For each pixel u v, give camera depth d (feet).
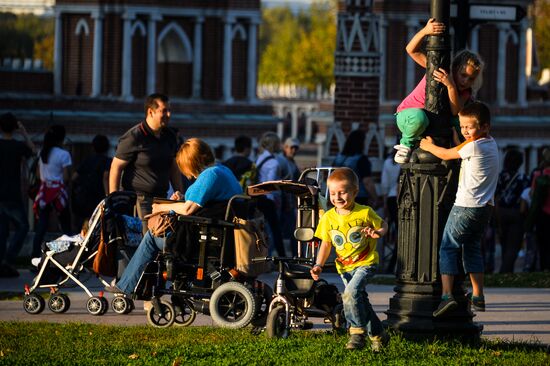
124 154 76.23
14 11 347.15
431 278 61.21
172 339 64.13
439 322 60.95
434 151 60.18
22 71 284.82
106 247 72.64
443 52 60.90
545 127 290.56
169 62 293.84
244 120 288.30
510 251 110.93
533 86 319.27
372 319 58.95
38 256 100.12
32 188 100.89
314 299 65.00
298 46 535.60
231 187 68.90
